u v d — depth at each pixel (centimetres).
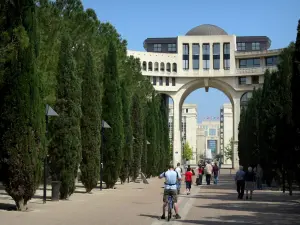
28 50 1941
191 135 19312
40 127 1972
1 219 1653
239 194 2864
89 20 3278
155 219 1769
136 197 2864
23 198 1953
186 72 10062
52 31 2667
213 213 2025
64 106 2522
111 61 3684
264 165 4188
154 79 9962
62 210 2005
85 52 3244
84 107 2995
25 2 1978
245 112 6700
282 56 3588
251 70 9794
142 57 9812
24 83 1919
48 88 2491
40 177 1991
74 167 2542
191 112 19412
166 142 7762
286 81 3341
